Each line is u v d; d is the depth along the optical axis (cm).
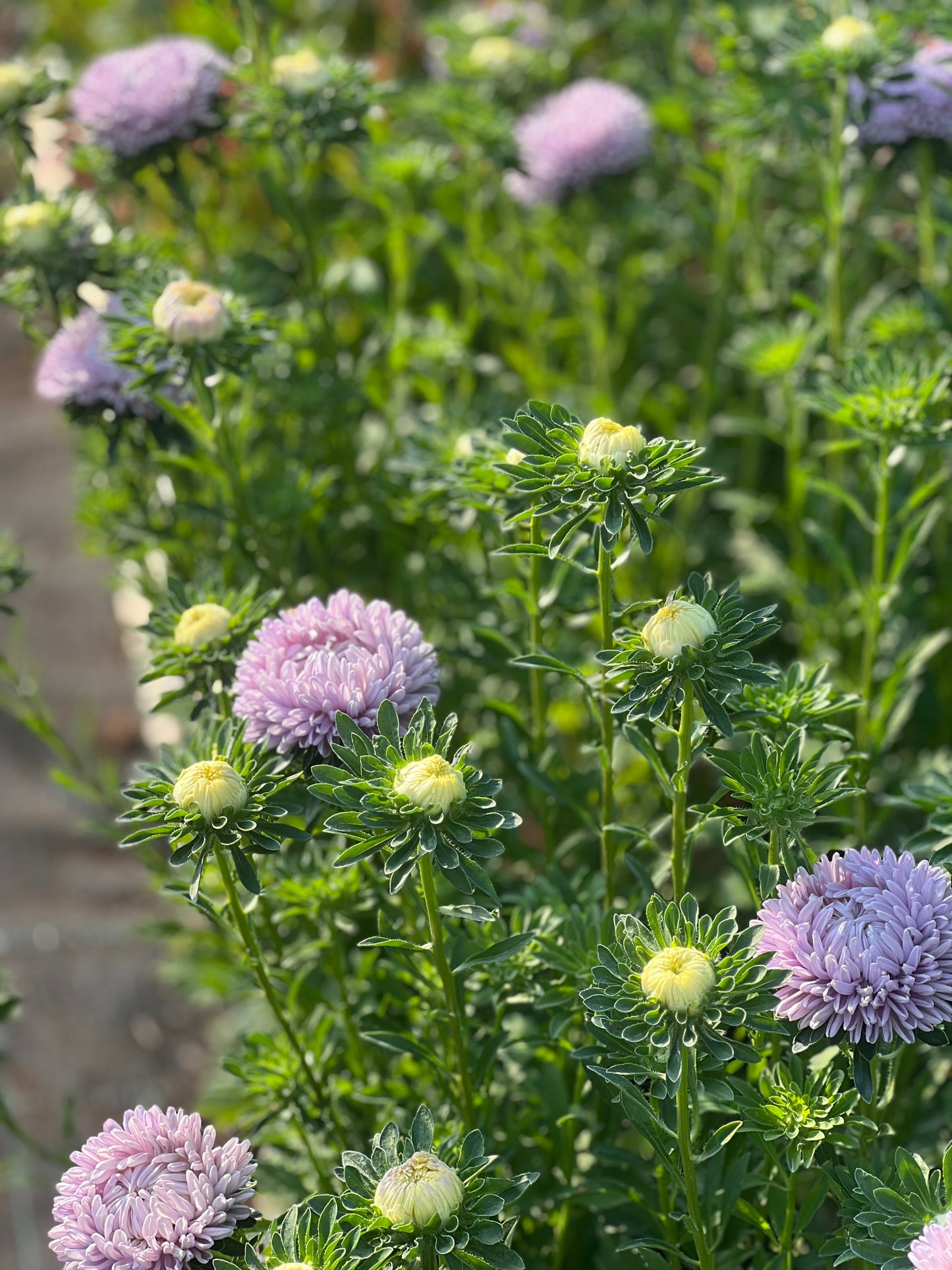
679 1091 106
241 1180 109
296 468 161
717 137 174
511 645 134
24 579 144
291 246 204
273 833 112
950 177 164
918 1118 132
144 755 227
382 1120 133
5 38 352
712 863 167
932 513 141
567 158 194
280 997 139
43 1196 167
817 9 154
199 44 162
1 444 301
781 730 119
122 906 209
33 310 152
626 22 228
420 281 226
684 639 107
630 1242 112
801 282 204
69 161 173
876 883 109
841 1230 111
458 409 155
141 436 152
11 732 235
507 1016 134
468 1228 104
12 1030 190
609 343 222
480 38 211
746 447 200
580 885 136
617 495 110
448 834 108
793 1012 107
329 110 156
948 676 169
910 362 142
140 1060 186
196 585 142
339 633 119
